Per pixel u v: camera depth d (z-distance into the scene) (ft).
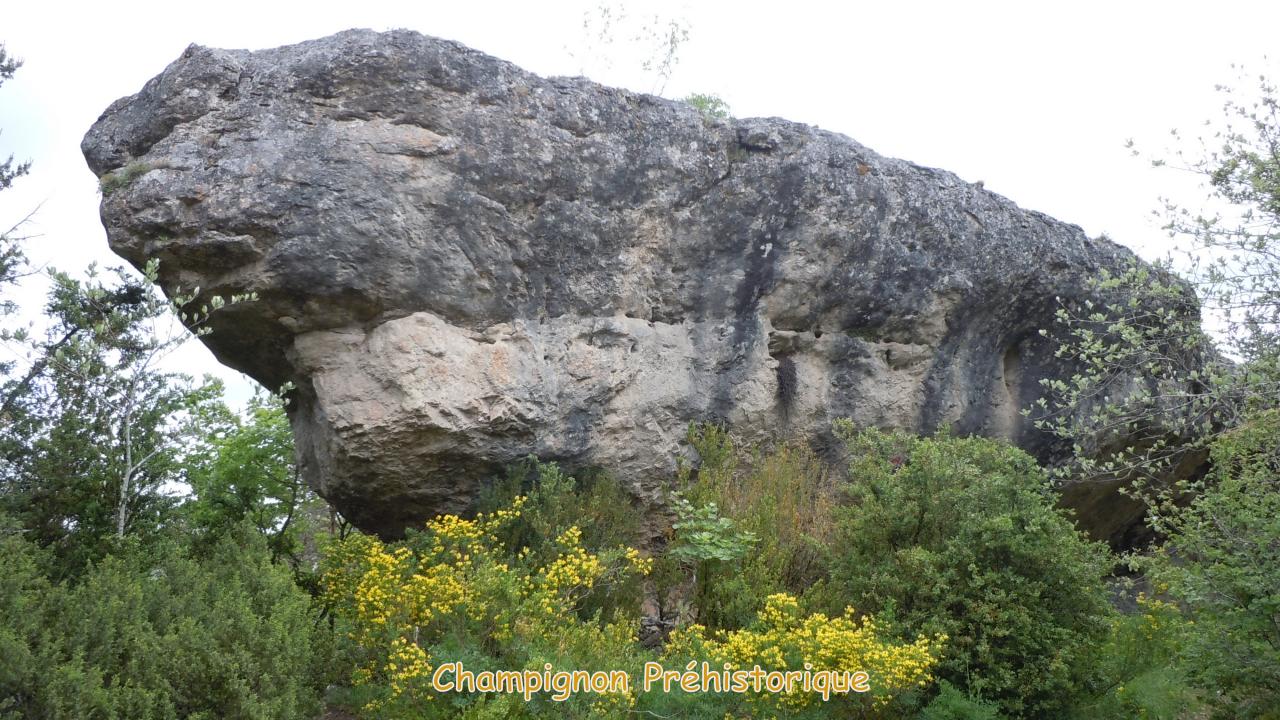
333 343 26.76
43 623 18.80
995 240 36.09
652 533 31.58
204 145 25.81
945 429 30.83
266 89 26.37
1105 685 25.86
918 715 23.57
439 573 22.94
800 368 33.83
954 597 24.26
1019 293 36.78
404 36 27.30
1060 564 24.43
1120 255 39.29
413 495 28.27
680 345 31.81
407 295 26.61
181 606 20.59
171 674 18.85
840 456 34.17
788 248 32.71
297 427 31.30
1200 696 25.90
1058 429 28.12
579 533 26.27
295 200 25.43
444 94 27.37
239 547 24.91
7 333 24.31
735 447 32.60
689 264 31.83
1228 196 23.56
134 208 25.38
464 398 27.07
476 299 27.63
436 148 26.94
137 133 26.23
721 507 29.53
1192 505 27.25
